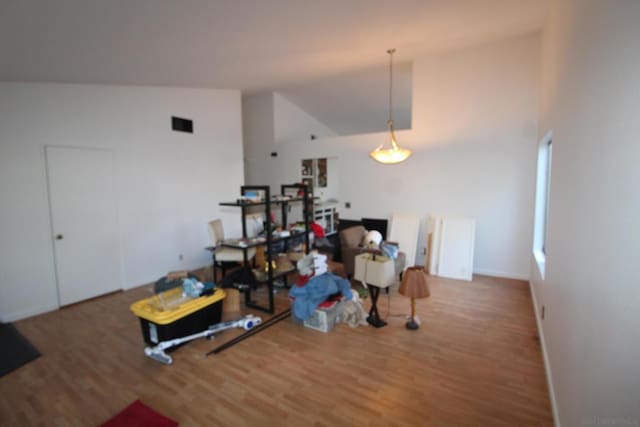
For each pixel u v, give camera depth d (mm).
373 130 8523
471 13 3104
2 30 1959
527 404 2033
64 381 2336
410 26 3271
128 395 2174
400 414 1957
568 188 1906
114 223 4160
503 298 3861
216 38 2773
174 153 4852
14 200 3322
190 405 2062
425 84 4984
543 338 2668
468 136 4746
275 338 2916
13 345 2846
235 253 4266
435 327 3105
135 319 3375
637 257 935
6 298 3301
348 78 5621
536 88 4246
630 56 1051
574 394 1511
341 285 3262
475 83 4621
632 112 1019
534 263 3846
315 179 6980
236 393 2172
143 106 4430
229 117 5695
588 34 1593
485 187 4691
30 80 3271
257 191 3631
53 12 1827
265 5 2273
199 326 2871
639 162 952
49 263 3580
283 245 4230
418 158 5180
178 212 4945
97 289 4012
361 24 3008
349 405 2039
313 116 7781
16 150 3320
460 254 4676
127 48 2658
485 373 2363
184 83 4512
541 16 3395
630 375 962
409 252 5121
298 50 3578
